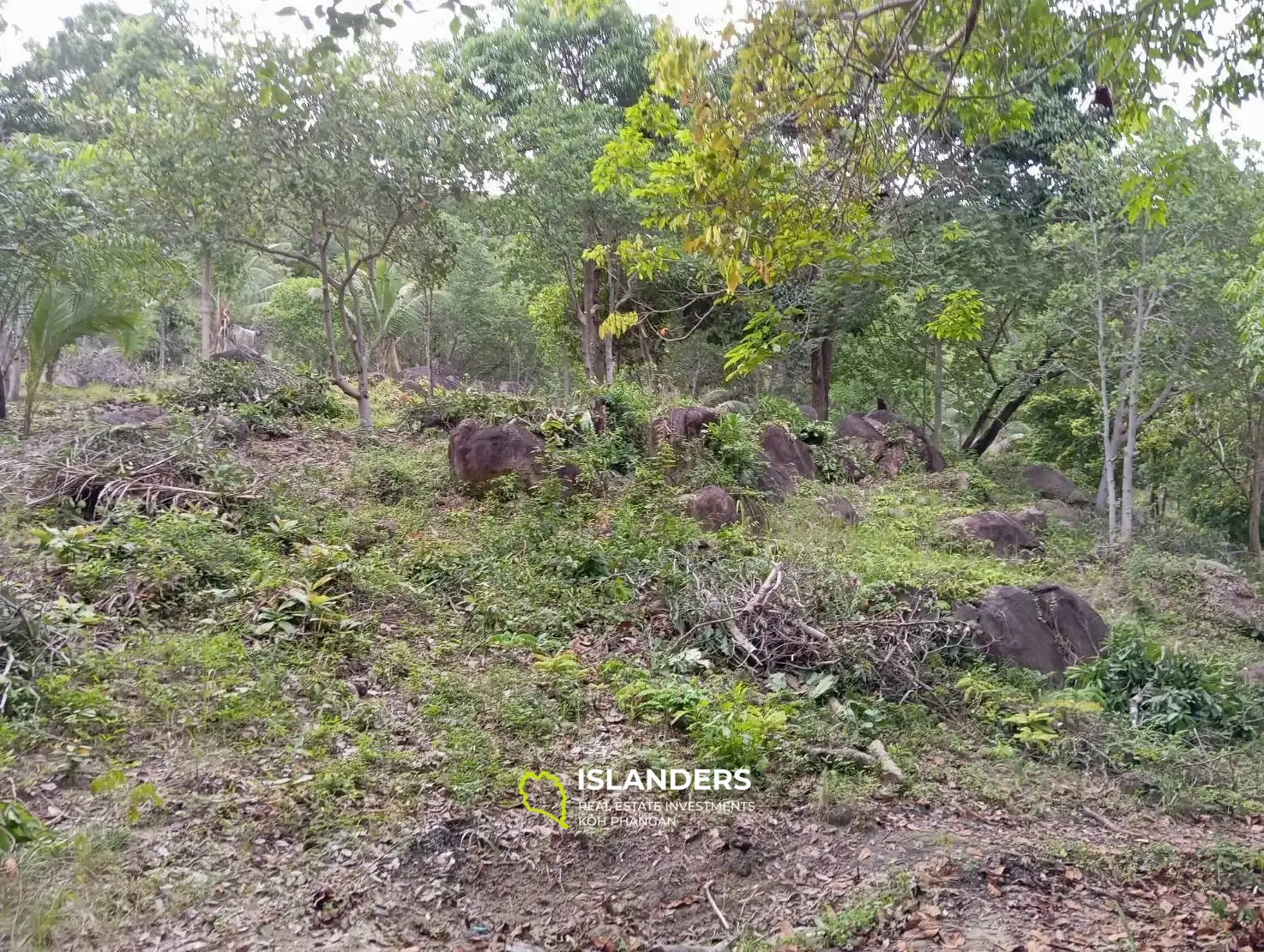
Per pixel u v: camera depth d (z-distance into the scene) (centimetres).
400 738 594
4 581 671
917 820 571
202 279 2258
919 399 2878
